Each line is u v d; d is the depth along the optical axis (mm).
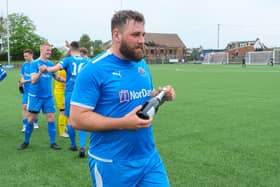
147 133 2785
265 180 4770
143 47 2572
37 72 6688
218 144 6691
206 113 10344
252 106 11703
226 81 23000
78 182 4789
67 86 6426
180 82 22359
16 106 12680
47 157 6035
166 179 2854
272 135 7422
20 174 5145
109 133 2645
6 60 65000
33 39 75312
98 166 2715
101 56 2627
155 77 27203
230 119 9336
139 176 2734
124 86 2627
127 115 2420
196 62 82750
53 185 4684
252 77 26688
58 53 59812
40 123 9445
